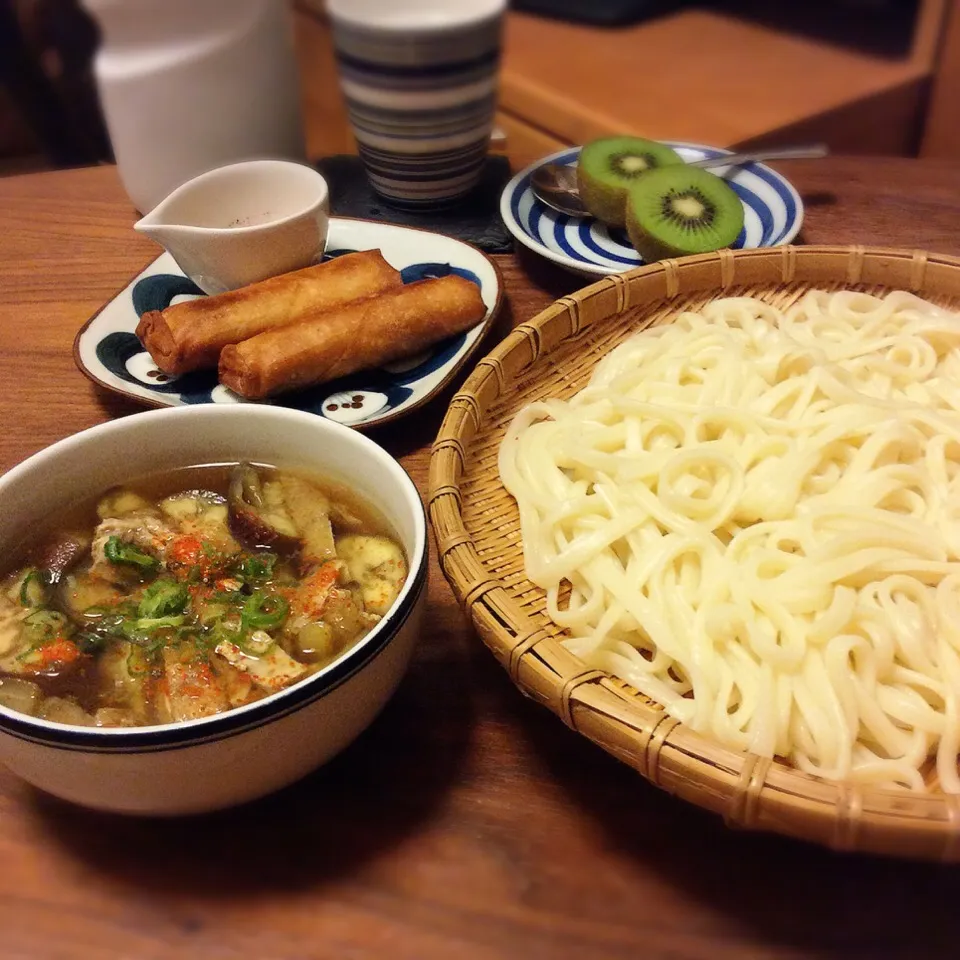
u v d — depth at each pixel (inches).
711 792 8.7
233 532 10.9
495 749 10.5
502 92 31.2
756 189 19.2
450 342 15.8
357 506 11.0
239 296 15.5
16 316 17.2
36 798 10.0
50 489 10.7
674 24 35.2
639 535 12.4
